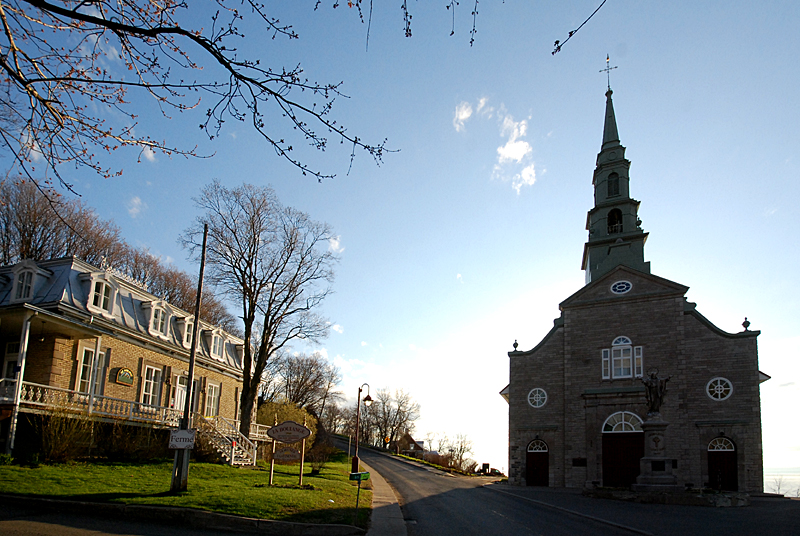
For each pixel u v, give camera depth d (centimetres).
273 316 3519
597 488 2755
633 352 3428
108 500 1430
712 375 3200
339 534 1375
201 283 1812
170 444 1625
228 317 6069
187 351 3112
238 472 2359
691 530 1557
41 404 2089
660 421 2777
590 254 4084
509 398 3688
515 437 3600
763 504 2422
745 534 1488
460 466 6347
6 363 2364
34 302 2322
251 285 3444
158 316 2956
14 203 3512
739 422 3058
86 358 2450
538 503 2320
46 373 2256
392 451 7962
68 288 2391
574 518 1828
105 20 736
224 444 2839
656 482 2662
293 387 7494
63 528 1176
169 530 1251
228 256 3400
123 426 2455
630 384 3378
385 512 1831
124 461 2291
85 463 2081
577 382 3528
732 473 3019
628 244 3947
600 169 4228
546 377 3647
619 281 3597
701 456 3089
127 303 2766
